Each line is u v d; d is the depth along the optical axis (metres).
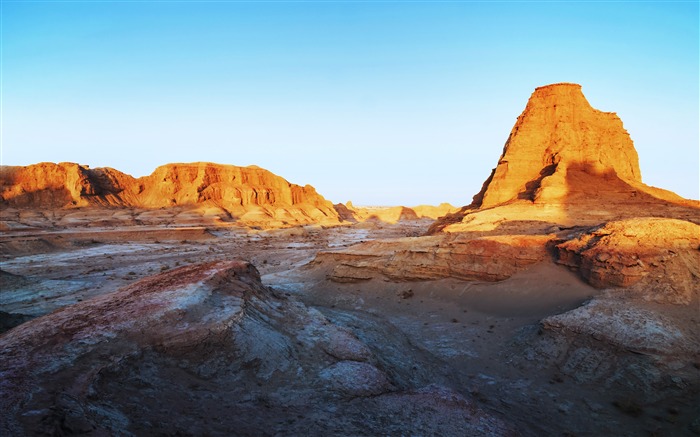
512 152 61.44
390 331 27.19
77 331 14.20
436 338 26.48
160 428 10.48
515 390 18.77
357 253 43.91
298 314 21.56
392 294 36.38
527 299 28.89
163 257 69.00
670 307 21.36
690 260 23.86
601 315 21.39
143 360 13.37
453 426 12.65
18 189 118.94
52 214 111.44
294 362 16.45
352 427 12.07
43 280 46.25
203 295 18.28
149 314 15.77
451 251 36.62
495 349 23.67
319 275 45.38
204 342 14.71
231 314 16.81
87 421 9.30
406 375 19.20
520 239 34.50
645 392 16.94
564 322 21.77
